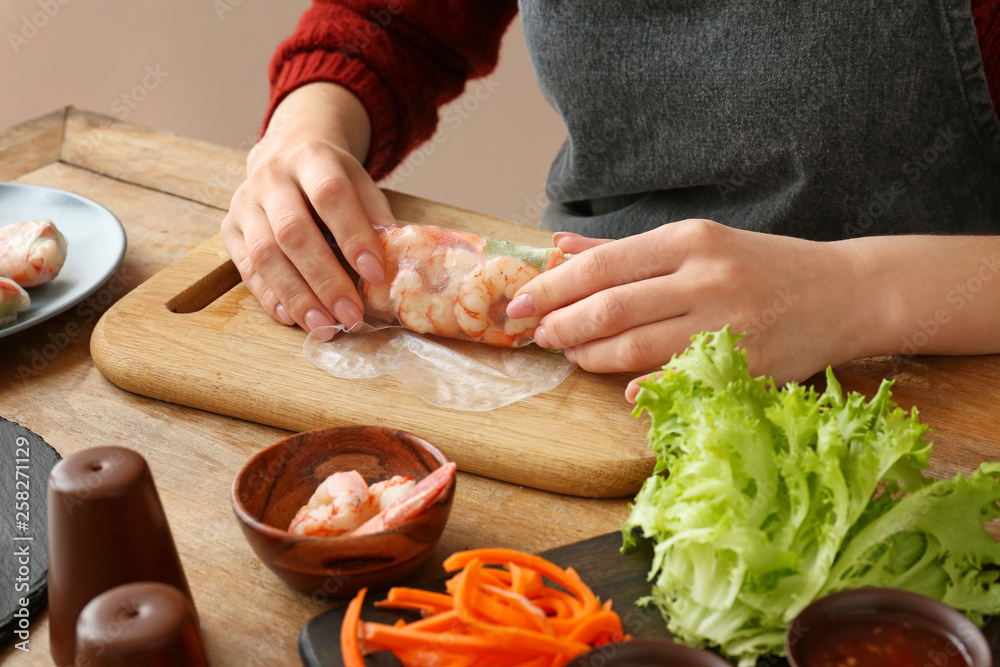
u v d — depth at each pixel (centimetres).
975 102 90
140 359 83
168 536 67
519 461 77
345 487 70
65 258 92
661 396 72
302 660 67
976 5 88
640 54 97
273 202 89
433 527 68
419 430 79
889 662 63
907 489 69
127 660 61
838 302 82
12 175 108
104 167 110
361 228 87
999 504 70
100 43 182
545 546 73
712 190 101
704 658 62
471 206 209
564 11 98
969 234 96
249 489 70
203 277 92
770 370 81
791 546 67
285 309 88
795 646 63
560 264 85
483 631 65
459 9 110
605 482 76
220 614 69
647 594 69
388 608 68
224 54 191
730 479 67
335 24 108
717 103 95
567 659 64
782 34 92
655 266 82
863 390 83
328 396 81
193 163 111
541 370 85
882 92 91
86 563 65
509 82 192
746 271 81
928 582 67
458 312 85
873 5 89
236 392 81
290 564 68
